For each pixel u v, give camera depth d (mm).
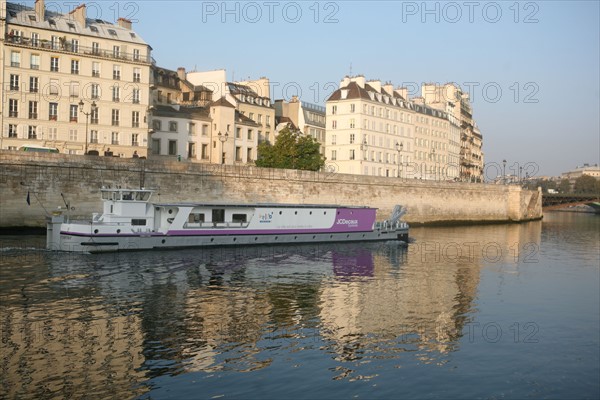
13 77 54062
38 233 43250
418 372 16938
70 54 56625
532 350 19391
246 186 55500
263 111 84438
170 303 23844
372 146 92375
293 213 44656
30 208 43062
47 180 43656
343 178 65000
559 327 22422
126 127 60250
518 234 66438
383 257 40250
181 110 71438
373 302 25500
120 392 14766
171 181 50094
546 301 27203
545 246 52812
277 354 17953
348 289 28172
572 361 18438
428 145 109062
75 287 26047
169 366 16641
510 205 93312
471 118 148000
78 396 14414
